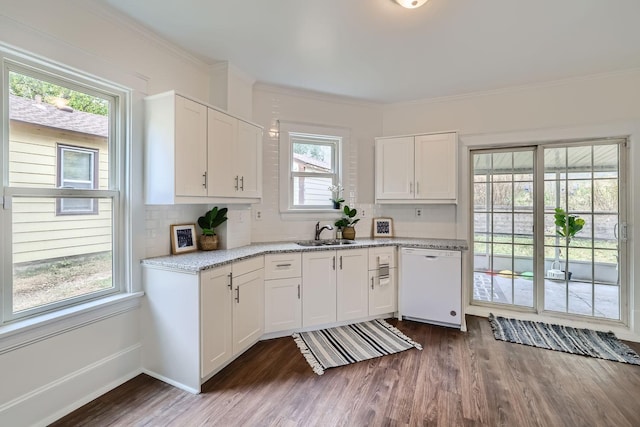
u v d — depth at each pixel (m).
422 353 2.58
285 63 2.81
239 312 2.42
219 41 2.43
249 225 3.16
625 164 3.01
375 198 3.70
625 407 1.88
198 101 2.31
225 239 2.83
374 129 3.89
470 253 3.65
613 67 2.85
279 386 2.10
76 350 1.88
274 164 3.44
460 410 1.85
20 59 1.67
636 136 2.88
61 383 1.79
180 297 2.09
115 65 2.07
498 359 2.47
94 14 1.96
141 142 2.26
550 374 2.26
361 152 3.85
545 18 2.10
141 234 2.29
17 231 1.70
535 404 1.91
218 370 2.27
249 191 2.86
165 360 2.17
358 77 3.10
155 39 2.35
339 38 2.38
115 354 2.10
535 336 2.90
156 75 2.39
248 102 3.12
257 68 2.92
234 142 2.68
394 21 2.14
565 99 3.12
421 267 3.21
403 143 3.54
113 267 2.18
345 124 3.76
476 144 3.49
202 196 2.36
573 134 3.09
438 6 1.97
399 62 2.77
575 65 2.81
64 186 1.91
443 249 3.11
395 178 3.57
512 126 3.33
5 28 1.56
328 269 3.02
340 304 3.08
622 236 3.01
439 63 2.78
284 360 2.44
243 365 2.37
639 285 2.88
